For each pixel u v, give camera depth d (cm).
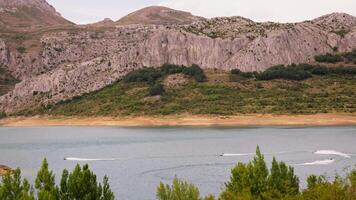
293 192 4159
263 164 4306
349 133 16362
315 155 11081
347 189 4034
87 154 12838
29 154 13325
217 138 15950
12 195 3738
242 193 3866
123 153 12725
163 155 11956
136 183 8012
